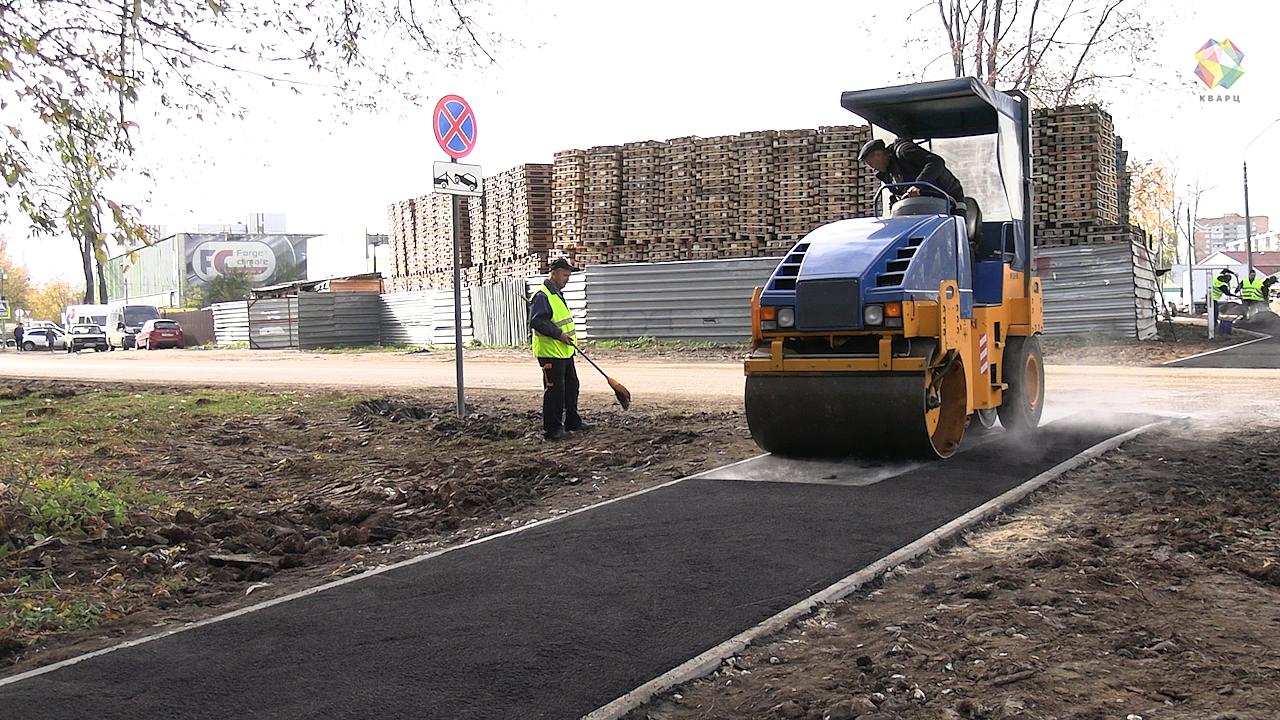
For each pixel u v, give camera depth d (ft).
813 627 14.16
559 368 32.89
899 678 12.25
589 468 27.37
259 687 12.48
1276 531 18.07
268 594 17.13
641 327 82.74
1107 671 12.21
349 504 24.31
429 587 16.33
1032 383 31.12
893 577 16.34
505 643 13.70
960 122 31.68
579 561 17.49
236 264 248.93
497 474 26.61
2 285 236.02
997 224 29.68
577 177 86.22
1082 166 70.38
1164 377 48.06
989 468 24.54
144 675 12.94
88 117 23.11
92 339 146.72
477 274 101.09
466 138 36.32
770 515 20.15
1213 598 14.71
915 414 23.90
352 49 27.35
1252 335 78.89
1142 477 23.24
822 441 25.31
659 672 12.60
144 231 23.81
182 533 20.75
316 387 52.90
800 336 25.50
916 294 24.13
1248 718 10.83
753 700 11.96
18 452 32.12
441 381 56.75
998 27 88.02
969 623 13.92
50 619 15.65
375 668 12.98
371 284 123.85
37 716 11.78
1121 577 15.65
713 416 36.42
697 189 80.69
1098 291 70.23
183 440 34.35
